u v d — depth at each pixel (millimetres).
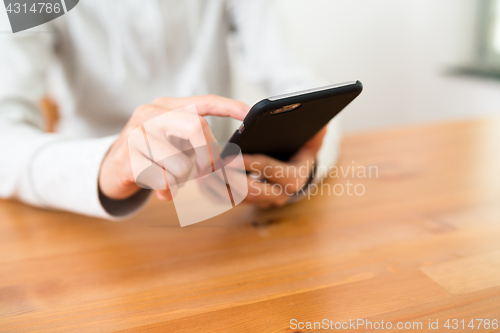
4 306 364
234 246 464
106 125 857
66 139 547
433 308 330
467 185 614
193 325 325
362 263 410
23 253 466
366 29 2201
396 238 460
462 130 941
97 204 470
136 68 811
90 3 742
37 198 533
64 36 759
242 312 339
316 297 355
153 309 350
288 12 1991
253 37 919
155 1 771
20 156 522
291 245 458
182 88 852
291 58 910
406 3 2240
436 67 2174
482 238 448
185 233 504
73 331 325
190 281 393
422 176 664
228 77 966
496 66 1823
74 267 430
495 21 1875
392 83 2381
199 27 851
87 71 790
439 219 504
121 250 466
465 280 368
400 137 912
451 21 2062
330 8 2074
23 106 635
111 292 379
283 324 321
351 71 2254
